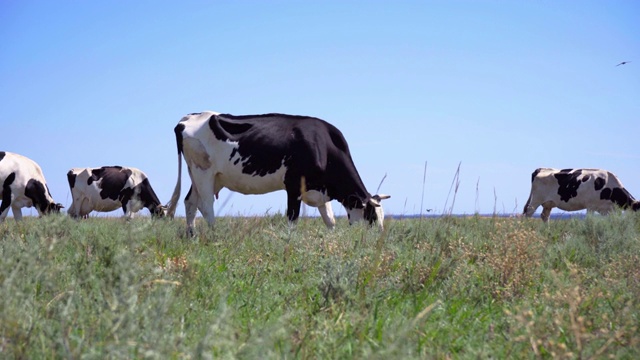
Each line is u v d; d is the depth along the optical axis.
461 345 4.05
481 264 6.45
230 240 7.96
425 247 7.15
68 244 6.62
